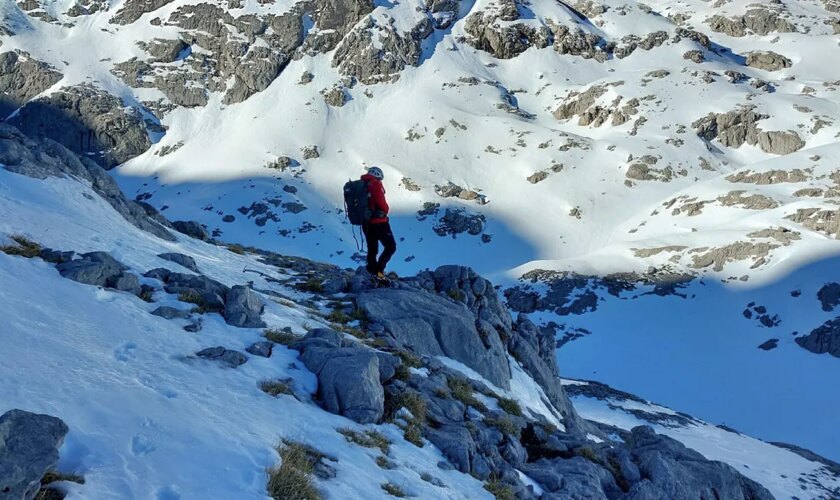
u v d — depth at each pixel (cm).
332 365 1202
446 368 1659
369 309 1764
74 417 787
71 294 1216
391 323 1723
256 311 1457
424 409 1300
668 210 17812
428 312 1817
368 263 1858
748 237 14550
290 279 2175
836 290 12388
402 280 2117
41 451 638
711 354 11838
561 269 14950
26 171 2038
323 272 2528
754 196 16475
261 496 768
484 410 1513
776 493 5862
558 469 1401
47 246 1509
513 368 2067
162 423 845
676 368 11681
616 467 1532
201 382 1030
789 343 11731
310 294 1941
